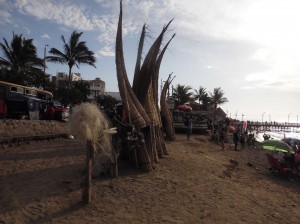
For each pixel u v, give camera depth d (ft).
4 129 46.29
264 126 405.80
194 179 32.07
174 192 26.58
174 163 38.52
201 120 109.09
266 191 36.81
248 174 47.67
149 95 39.04
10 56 127.95
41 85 134.31
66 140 56.85
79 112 21.83
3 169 29.58
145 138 34.24
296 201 35.12
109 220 19.70
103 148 25.68
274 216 26.30
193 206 24.02
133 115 31.96
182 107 108.47
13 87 64.49
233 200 27.71
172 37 43.78
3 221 18.12
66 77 225.97
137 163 32.55
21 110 62.03
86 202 21.63
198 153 55.83
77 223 18.78
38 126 55.36
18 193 22.66
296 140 115.55
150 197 24.57
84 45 139.54
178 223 20.49
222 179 35.37
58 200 21.83
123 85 32.01
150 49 36.86
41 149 43.68
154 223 20.04
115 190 24.94
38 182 25.58
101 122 23.59
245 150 85.20
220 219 22.31
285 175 50.01
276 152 61.57
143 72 37.22
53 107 72.64
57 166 31.99
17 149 42.63
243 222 22.75
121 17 32.68
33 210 19.93
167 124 71.51
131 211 21.48
